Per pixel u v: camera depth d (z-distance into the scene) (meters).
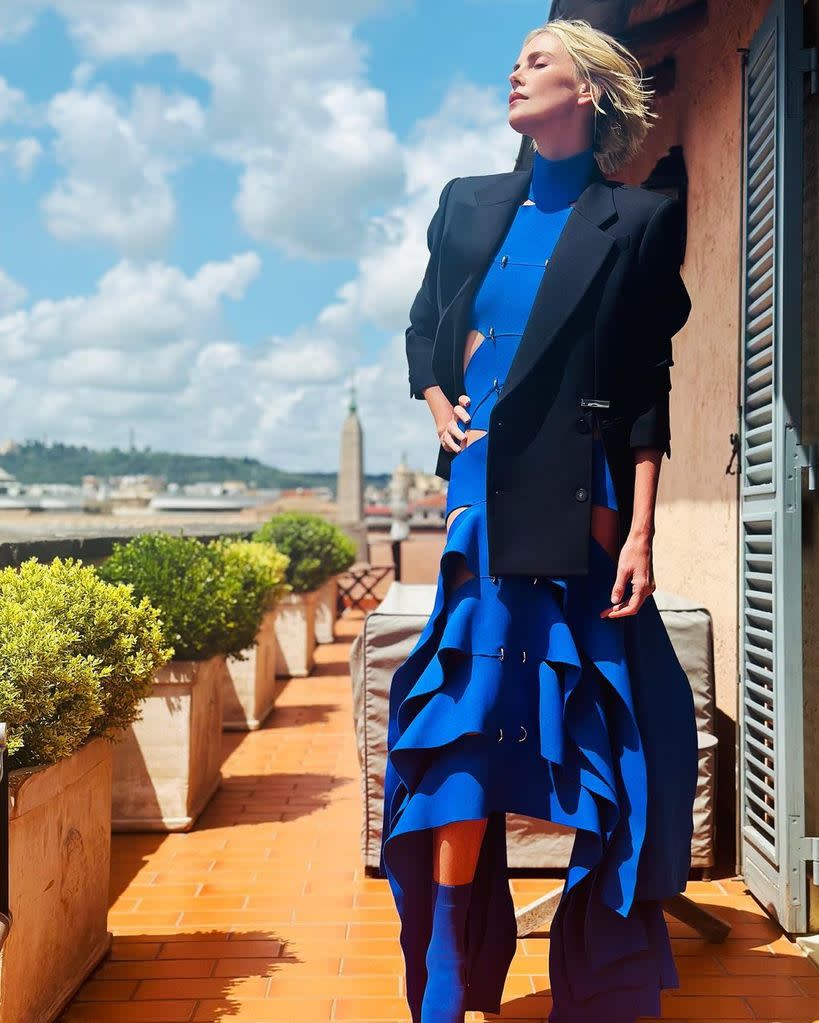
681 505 4.81
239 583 4.51
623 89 2.04
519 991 2.54
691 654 3.54
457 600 2.02
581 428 1.97
